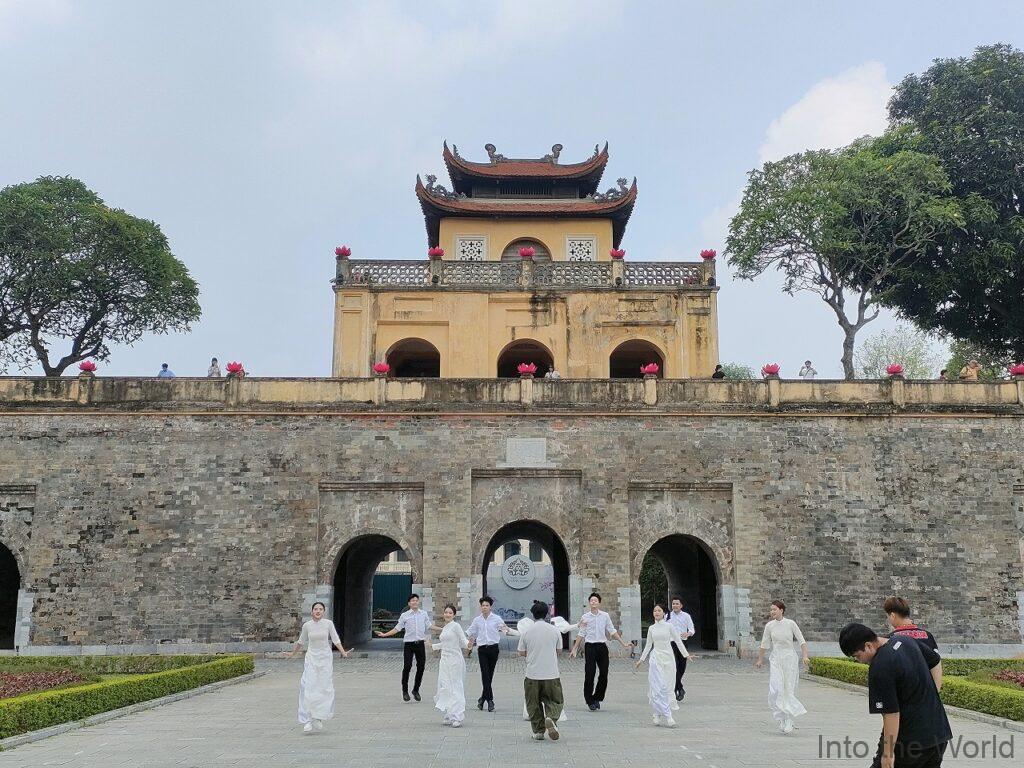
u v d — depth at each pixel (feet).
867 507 94.84
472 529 94.48
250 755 38.19
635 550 94.32
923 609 92.53
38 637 90.58
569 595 93.40
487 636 53.62
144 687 55.16
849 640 25.20
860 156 114.93
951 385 97.96
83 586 91.71
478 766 35.73
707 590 102.83
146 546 92.79
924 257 124.26
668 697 47.06
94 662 73.31
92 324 133.39
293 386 96.68
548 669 42.37
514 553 195.52
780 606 46.62
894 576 93.25
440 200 132.46
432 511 94.07
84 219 125.29
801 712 44.83
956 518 94.63
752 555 93.71
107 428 95.30
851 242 116.16
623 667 82.38
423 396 96.53
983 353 148.87
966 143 118.21
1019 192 119.24
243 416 95.96
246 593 92.12
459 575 92.63
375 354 116.26
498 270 118.73
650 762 36.68
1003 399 97.76
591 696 53.06
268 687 66.44
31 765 36.35
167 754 38.60
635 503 95.45
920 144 121.19
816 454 96.07
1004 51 123.03
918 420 96.99
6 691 49.08
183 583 92.12
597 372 116.16
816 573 93.35
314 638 45.39
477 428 96.07
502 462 95.35
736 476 95.50
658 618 48.83
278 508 94.02
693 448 96.07
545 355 124.88
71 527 92.94
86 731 45.29
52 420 95.35
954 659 72.38
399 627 57.98
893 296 128.26
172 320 140.56
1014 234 115.34
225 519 93.61
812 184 114.32
